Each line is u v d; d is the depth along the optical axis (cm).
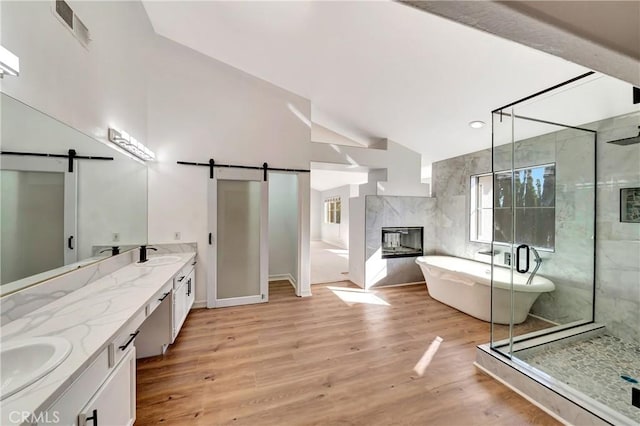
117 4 247
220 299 353
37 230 157
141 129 304
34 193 155
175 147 331
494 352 214
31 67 147
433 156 471
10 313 131
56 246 173
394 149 454
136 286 192
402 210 459
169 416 162
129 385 142
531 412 170
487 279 302
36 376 86
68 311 145
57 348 105
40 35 153
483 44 208
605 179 263
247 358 229
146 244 314
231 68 353
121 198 261
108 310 147
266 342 257
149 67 321
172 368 213
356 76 294
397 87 296
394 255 458
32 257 152
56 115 169
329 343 256
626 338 252
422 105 321
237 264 362
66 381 86
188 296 296
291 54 281
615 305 259
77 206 196
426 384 196
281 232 505
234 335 271
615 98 230
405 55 240
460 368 217
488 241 400
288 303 369
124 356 137
